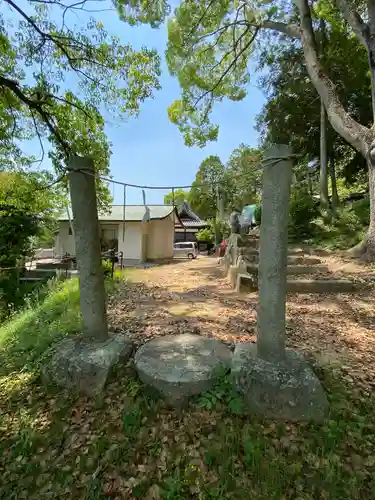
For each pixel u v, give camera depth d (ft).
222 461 5.57
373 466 5.45
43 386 8.13
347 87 37.96
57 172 15.66
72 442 6.23
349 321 13.05
